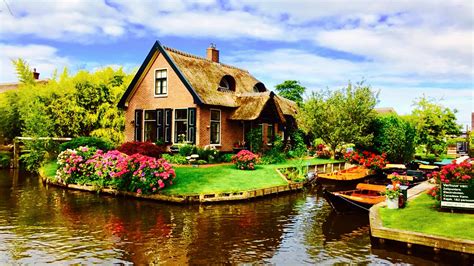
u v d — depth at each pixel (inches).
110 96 1162.6
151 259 363.3
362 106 1011.3
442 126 1178.0
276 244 415.2
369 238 441.1
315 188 805.9
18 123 1253.1
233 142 1025.5
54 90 1147.3
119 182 675.4
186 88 944.3
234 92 1080.2
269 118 1067.9
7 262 350.6
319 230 473.4
